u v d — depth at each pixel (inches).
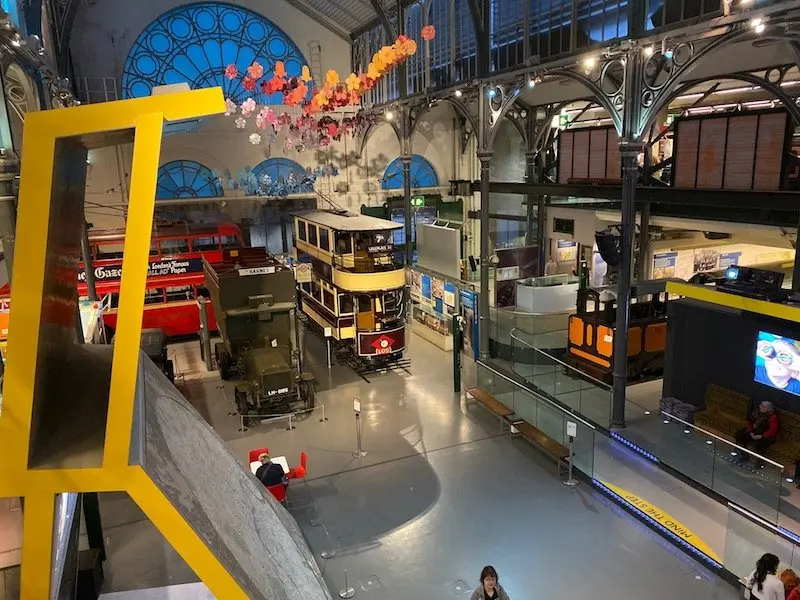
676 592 329.7
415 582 343.3
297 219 854.5
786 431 419.2
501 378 551.8
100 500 423.8
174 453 107.9
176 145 989.8
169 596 209.3
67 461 87.4
